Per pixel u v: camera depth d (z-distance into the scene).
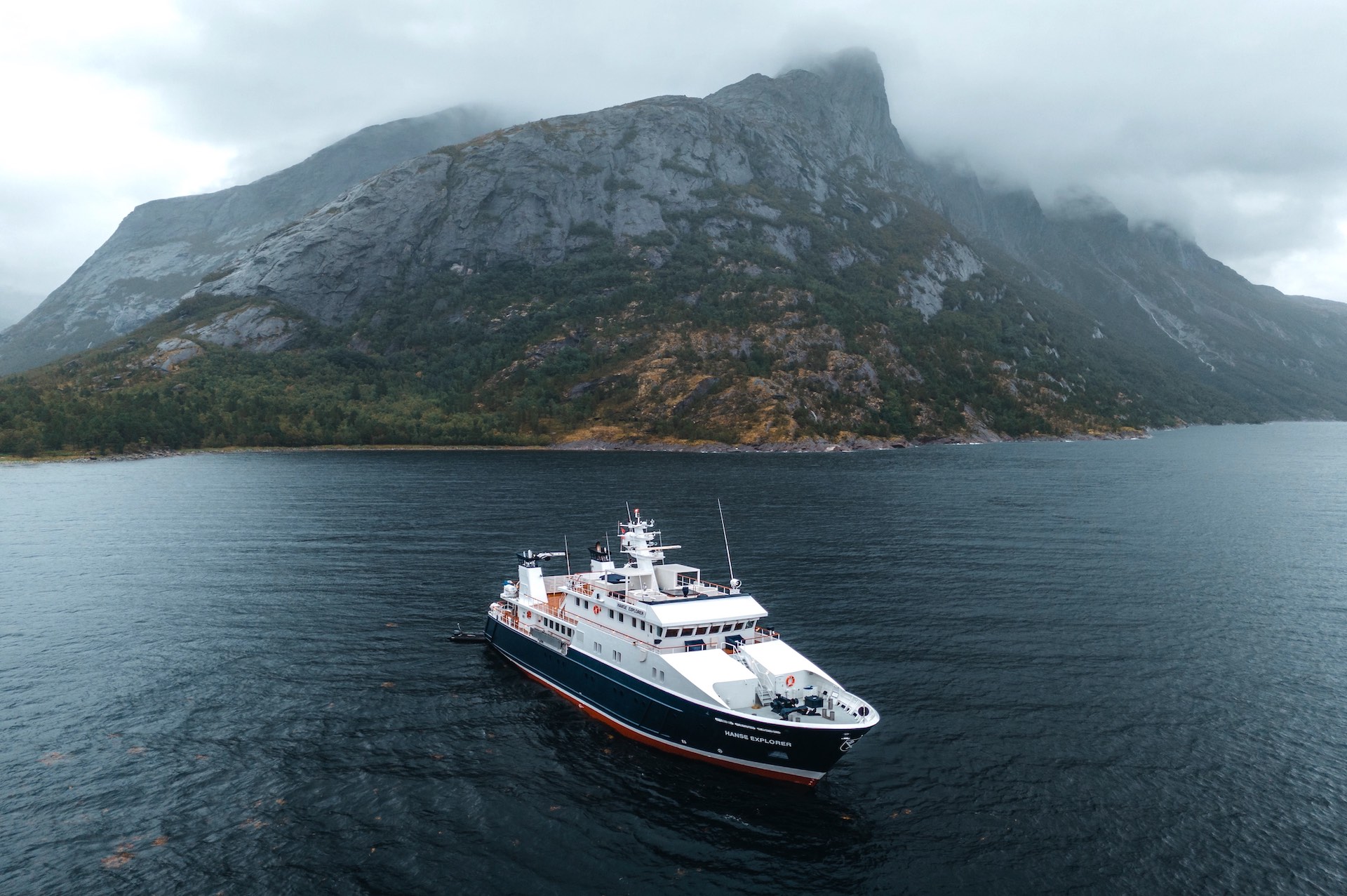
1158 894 33.62
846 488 162.50
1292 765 43.94
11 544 104.31
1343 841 37.19
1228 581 83.56
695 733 44.31
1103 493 155.25
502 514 125.25
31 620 69.56
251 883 33.91
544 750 46.19
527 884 34.12
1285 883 34.28
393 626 67.69
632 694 47.69
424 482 172.38
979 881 34.50
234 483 171.38
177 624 67.94
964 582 81.19
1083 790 41.28
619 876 34.81
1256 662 59.38
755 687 45.72
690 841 37.41
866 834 37.84
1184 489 164.88
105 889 33.38
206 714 49.97
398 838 37.16
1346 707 51.38
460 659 60.41
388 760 44.38
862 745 45.84
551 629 56.81
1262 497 152.62
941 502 141.00
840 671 56.19
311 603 74.44
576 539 104.50
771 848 36.94
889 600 74.25
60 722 48.66
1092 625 67.38
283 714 50.06
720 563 89.44
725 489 159.50
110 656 60.22
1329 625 68.44
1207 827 38.22
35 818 38.38
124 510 133.88
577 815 39.38
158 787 41.25
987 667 57.31
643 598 51.53
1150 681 55.25
